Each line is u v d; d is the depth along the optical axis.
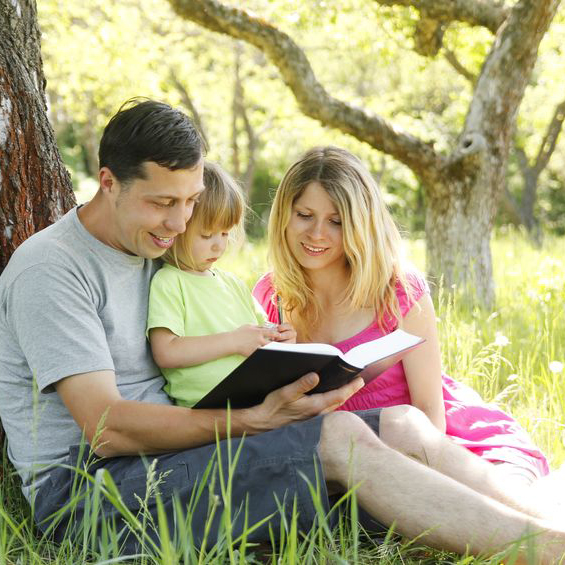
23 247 4.12
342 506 3.99
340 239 4.88
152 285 4.51
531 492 3.87
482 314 9.09
